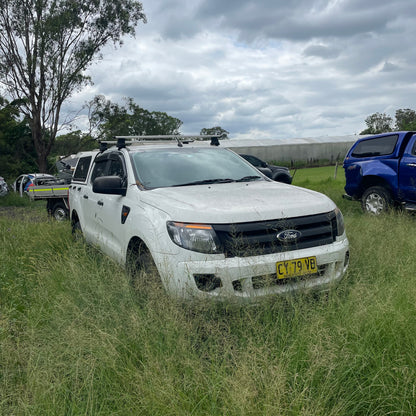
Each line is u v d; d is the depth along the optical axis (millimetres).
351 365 2562
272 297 3227
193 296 3203
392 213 7145
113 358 2752
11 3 28406
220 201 3609
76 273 4184
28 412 2385
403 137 8180
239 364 2650
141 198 4062
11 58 29797
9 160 38406
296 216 3518
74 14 29094
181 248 3301
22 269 5016
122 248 4281
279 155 43156
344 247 3668
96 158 5762
